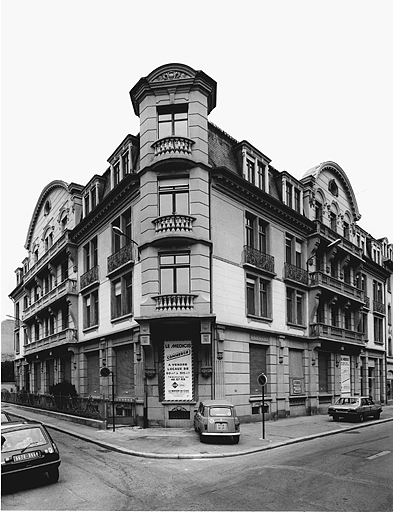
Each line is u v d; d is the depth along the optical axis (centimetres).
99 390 2606
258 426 2109
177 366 2023
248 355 2291
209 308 2011
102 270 2634
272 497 959
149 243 2083
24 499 971
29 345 4034
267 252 2555
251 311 2391
